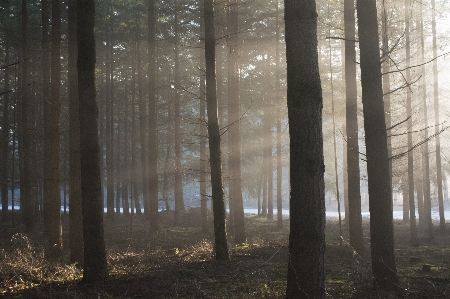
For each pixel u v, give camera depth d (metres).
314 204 6.50
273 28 24.23
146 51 31.77
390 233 8.59
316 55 6.73
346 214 25.80
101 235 9.48
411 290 8.30
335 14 22.17
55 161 14.55
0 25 24.86
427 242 19.12
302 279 6.45
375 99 8.74
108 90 33.56
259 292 8.29
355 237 13.54
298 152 6.58
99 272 9.37
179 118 30.73
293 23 6.70
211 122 12.97
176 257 13.36
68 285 8.91
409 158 18.97
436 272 11.09
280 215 26.89
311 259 6.45
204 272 10.91
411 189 18.97
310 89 6.61
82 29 9.51
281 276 10.23
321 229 6.52
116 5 29.12
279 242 16.11
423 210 27.84
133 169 31.89
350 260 13.12
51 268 11.38
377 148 8.70
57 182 14.50
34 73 26.34
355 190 13.68
